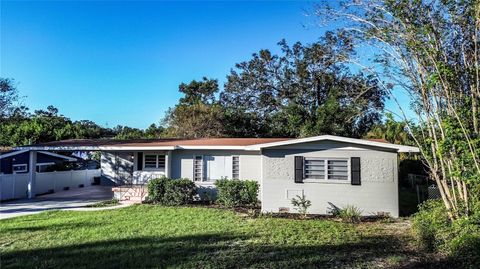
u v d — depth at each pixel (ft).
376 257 24.64
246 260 23.68
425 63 28.40
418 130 31.86
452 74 26.25
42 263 23.02
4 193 57.62
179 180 53.06
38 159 74.08
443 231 25.89
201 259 23.91
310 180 44.88
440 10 27.27
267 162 46.19
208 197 55.06
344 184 44.01
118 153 76.64
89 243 28.43
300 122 101.14
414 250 26.48
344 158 44.29
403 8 27.81
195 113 115.14
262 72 116.78
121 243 28.37
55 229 34.01
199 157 57.41
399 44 30.14
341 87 96.73
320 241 29.48
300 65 107.76
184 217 40.81
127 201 55.06
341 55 36.27
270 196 45.68
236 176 55.93
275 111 115.75
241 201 49.60
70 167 82.23
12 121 101.60
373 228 35.40
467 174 25.84
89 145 60.08
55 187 69.92
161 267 22.26
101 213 43.86
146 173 66.90
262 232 32.73
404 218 41.81
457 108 26.50
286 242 29.04
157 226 35.42
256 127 116.16
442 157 27.99
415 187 64.59
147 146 56.80
